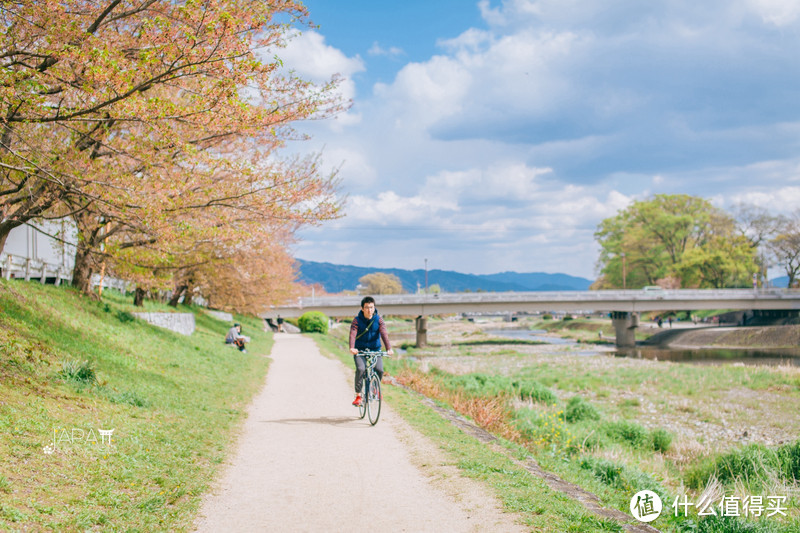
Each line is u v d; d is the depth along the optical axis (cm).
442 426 992
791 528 689
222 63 836
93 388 966
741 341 6688
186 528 498
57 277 2091
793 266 8475
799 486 1045
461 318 18238
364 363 995
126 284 2833
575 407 1995
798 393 2598
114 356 1337
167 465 672
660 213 9162
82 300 1786
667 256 9338
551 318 14812
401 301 6712
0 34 811
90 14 932
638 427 1695
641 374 3341
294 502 579
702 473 1217
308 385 1586
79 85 897
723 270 8388
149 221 1088
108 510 502
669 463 1414
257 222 1315
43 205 1193
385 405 1190
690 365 4159
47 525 438
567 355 5416
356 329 998
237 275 3161
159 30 848
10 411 689
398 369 2289
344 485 635
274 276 3391
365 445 830
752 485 1056
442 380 2111
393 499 583
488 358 5094
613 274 9962
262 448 822
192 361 1739
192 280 3350
